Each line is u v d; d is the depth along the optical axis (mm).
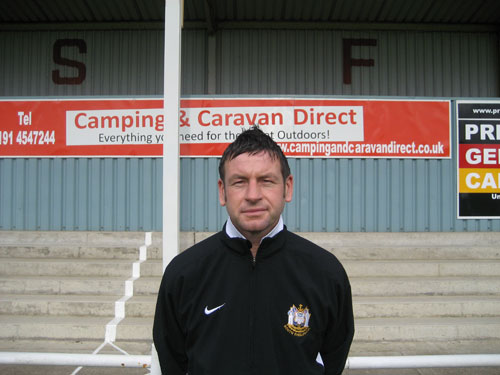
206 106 5594
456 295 4805
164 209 4305
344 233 5555
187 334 1492
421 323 4281
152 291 4781
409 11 7852
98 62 8164
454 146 5676
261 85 8086
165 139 4316
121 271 5020
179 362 1606
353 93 8148
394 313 4488
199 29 8109
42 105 5691
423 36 8211
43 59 8211
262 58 8094
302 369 1406
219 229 5574
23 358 2471
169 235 4285
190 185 5594
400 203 5668
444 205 5668
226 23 8031
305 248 1535
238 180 1451
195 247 1575
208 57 8047
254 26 8047
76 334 4219
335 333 1573
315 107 5625
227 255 1506
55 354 2516
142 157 5648
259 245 1482
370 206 5656
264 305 1450
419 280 4832
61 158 5695
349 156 5633
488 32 8266
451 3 7602
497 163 5676
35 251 5367
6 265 5047
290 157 5617
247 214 1440
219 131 5590
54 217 5691
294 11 7809
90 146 5676
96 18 8070
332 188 5652
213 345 1422
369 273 5059
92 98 5660
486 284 4816
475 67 8250
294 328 1429
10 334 4227
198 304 1469
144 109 5645
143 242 5516
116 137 5660
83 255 5348
